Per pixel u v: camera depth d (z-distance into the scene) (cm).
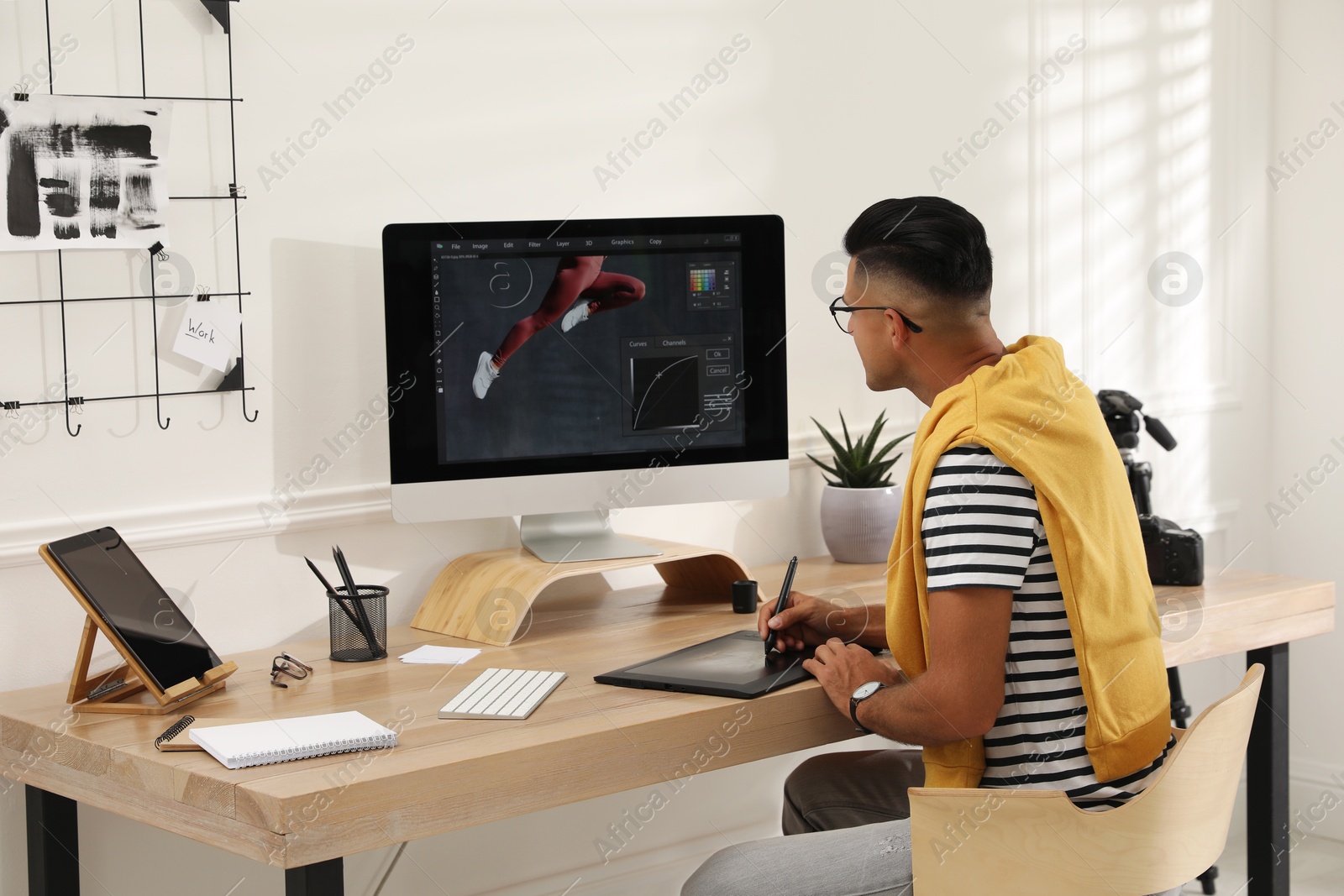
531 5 218
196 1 184
